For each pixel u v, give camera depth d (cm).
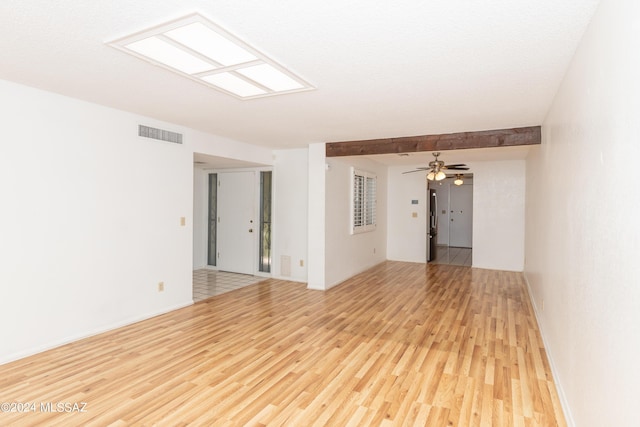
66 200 328
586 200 192
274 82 276
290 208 619
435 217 920
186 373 276
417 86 284
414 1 165
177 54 228
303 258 608
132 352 314
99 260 356
